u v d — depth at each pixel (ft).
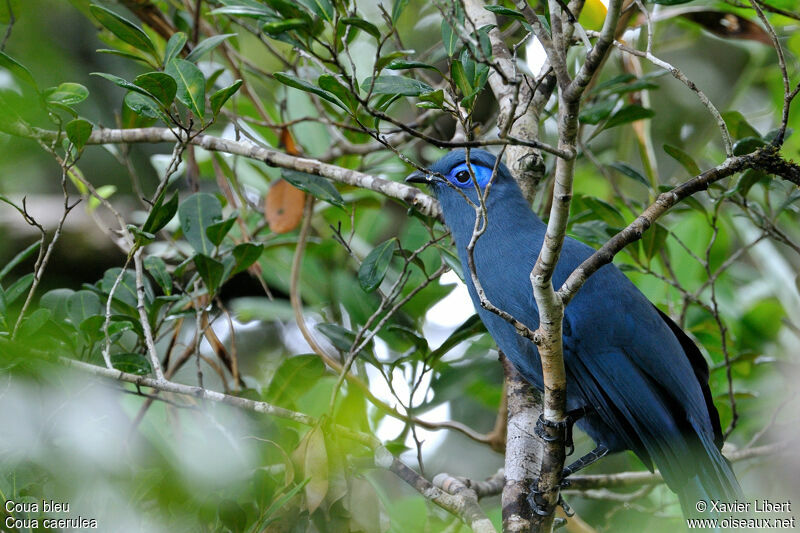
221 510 24.82
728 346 40.27
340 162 42.47
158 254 42.14
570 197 20.63
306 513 25.68
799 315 43.14
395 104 47.34
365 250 43.37
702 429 31.55
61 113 45.47
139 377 27.89
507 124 20.04
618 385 31.60
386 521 28.71
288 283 41.47
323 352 35.12
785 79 23.95
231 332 34.73
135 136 35.37
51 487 26.16
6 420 26.43
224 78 42.91
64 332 30.12
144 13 39.19
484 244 32.48
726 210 44.96
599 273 32.48
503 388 38.45
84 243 45.42
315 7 27.61
